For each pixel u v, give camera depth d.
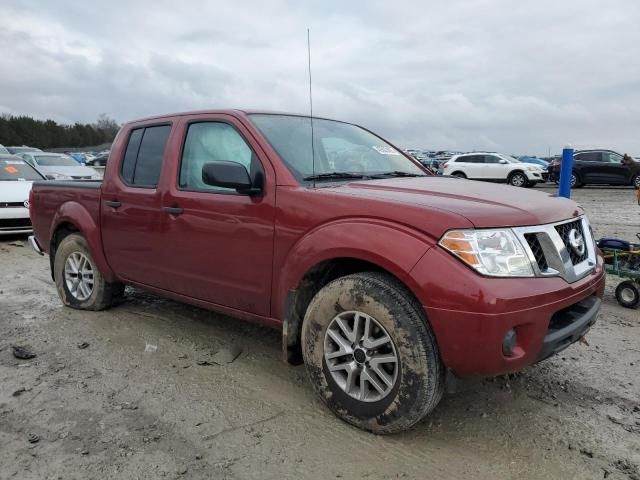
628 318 5.13
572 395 3.40
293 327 3.20
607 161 23.17
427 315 2.56
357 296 2.80
